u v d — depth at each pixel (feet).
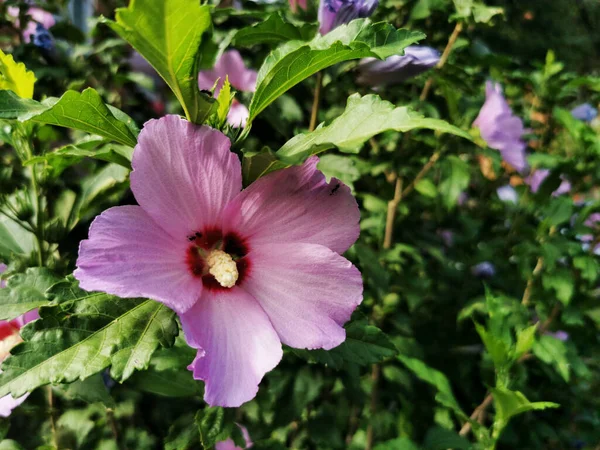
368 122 0.45
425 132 1.10
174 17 0.36
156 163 0.44
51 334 0.45
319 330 0.48
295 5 0.96
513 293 1.41
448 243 1.48
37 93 1.05
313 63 0.45
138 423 1.05
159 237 0.46
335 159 0.78
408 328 1.12
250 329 0.48
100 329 0.46
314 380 0.90
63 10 1.22
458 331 1.34
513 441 1.20
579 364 1.20
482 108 1.07
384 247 1.15
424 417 1.20
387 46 0.47
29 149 0.65
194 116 0.45
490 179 1.50
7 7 1.12
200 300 0.47
